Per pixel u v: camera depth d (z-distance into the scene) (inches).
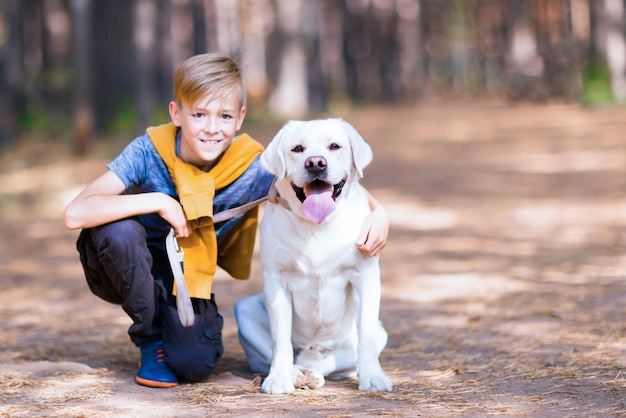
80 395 152.4
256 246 370.3
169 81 1160.8
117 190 156.6
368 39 2027.6
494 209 450.0
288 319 157.3
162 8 1157.7
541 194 490.3
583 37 1977.1
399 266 311.6
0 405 146.3
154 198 152.6
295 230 152.4
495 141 845.2
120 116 1057.5
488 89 2316.7
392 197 526.9
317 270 153.8
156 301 159.2
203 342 159.3
